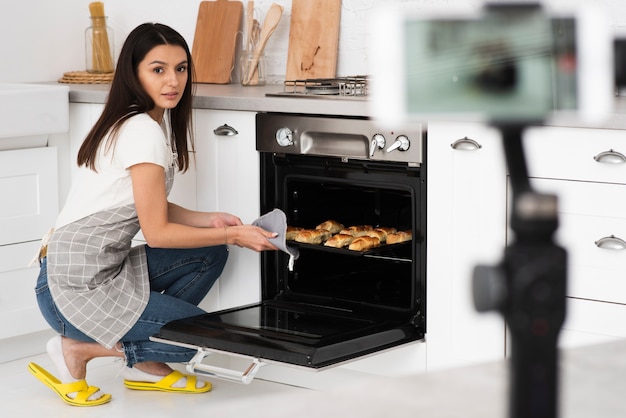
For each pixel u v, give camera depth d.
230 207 2.99
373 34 0.30
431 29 0.29
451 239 2.54
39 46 3.86
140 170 2.52
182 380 2.87
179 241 2.56
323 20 3.47
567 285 0.32
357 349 2.41
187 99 2.75
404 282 2.93
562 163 2.31
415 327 2.63
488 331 2.52
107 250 2.61
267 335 2.44
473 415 0.32
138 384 2.90
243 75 3.52
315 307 2.81
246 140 2.91
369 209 2.93
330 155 2.69
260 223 2.68
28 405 2.79
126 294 2.63
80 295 2.57
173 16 3.91
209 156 3.00
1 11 3.71
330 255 3.00
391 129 2.54
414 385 0.34
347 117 2.67
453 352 2.59
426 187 2.56
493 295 0.32
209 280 2.88
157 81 2.60
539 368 0.32
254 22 3.56
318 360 2.29
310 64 3.50
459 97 0.29
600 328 2.33
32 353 3.37
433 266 2.59
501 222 2.45
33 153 3.24
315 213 2.99
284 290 2.92
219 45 3.71
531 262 0.32
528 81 0.29
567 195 2.32
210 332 2.50
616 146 2.23
